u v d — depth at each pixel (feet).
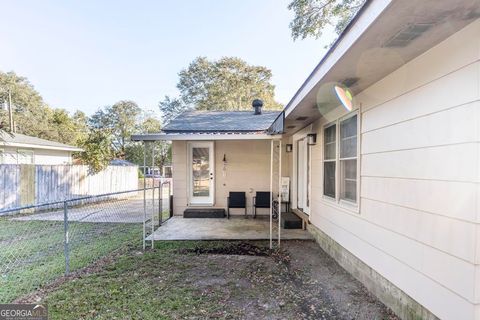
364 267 11.54
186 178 26.86
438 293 7.31
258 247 16.89
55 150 49.80
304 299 10.32
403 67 8.94
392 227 9.53
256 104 32.78
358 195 12.09
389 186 9.73
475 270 6.19
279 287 11.33
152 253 15.56
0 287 11.06
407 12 5.81
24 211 29.76
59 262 13.99
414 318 8.29
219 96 81.97
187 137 18.74
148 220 25.00
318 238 17.70
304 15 34.55
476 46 6.18
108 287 11.08
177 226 22.20
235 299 10.22
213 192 26.96
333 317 9.07
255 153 27.09
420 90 8.12
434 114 7.53
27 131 82.99
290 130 23.85
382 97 10.24
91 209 32.55
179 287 11.18
